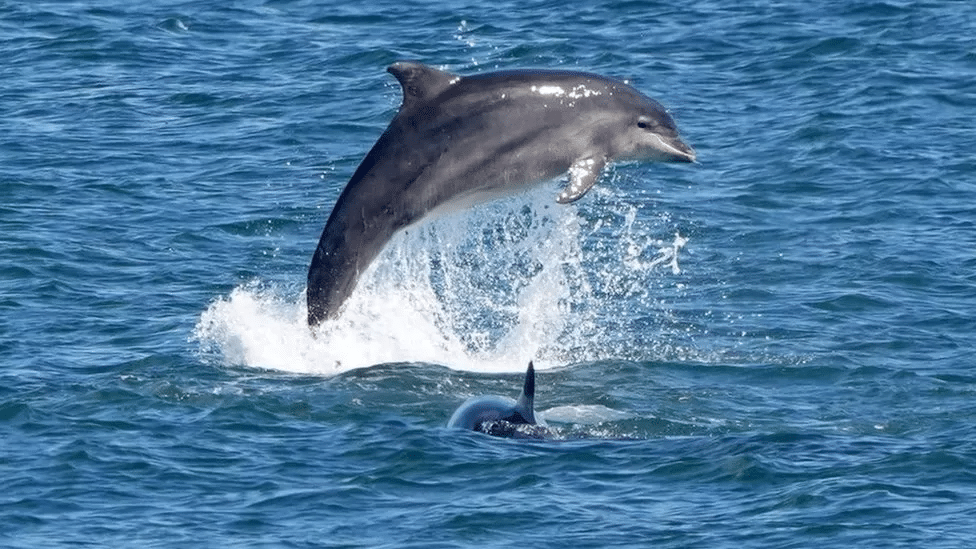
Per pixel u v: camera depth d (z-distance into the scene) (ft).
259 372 302.25
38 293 348.38
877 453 256.32
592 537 224.94
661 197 421.18
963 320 331.36
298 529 228.63
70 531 228.43
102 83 530.68
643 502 237.25
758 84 514.27
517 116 291.58
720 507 234.99
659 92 507.30
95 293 350.84
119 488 243.81
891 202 412.57
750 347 320.09
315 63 545.03
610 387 297.74
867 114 479.82
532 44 552.82
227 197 425.69
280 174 445.78
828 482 242.58
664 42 554.87
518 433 263.90
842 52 536.83
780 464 250.37
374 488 243.40
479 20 584.81
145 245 386.73
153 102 511.40
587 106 292.20
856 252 377.09
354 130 481.05
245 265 376.07
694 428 272.51
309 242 394.73
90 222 401.49
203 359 308.81
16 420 271.49
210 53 561.02
